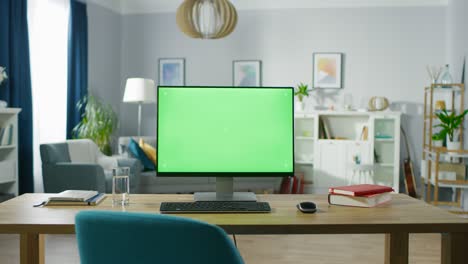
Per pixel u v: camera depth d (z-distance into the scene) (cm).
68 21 558
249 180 526
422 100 603
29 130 479
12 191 445
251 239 368
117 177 180
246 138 193
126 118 667
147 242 105
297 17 622
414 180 576
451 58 576
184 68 648
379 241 365
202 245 103
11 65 458
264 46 629
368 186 190
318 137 587
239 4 630
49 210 169
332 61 616
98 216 107
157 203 184
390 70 609
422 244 357
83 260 114
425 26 601
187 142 192
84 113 575
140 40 657
